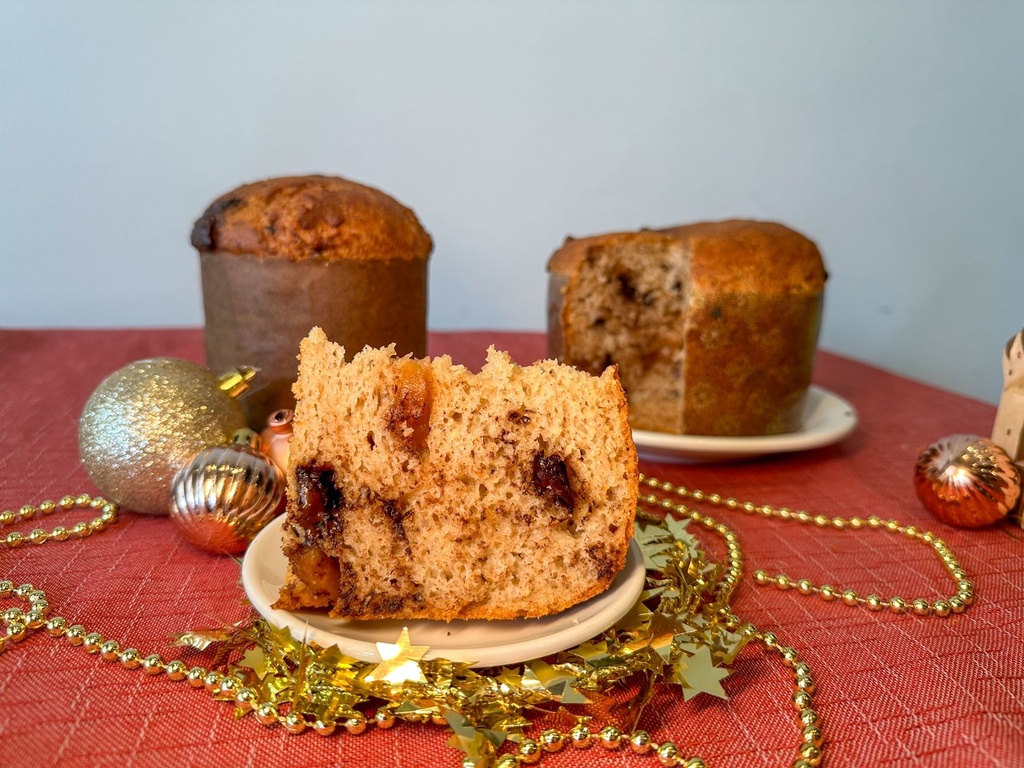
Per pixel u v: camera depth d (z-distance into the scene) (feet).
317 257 1.33
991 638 0.98
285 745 0.78
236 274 1.35
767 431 1.59
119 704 0.82
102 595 1.01
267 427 1.29
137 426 1.15
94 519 1.21
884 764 0.77
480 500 0.93
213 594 1.02
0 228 2.41
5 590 0.99
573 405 0.94
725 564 1.14
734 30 2.59
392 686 0.80
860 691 0.87
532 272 2.77
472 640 0.89
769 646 0.94
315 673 0.82
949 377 2.95
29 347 2.09
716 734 0.81
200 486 1.06
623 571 0.98
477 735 0.76
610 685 0.86
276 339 1.36
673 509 1.31
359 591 0.93
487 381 0.94
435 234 2.67
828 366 2.40
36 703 0.81
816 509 1.35
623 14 2.53
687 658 0.87
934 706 0.85
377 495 0.93
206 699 0.83
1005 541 1.23
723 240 1.57
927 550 1.21
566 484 0.93
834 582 1.11
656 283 1.69
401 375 0.93
